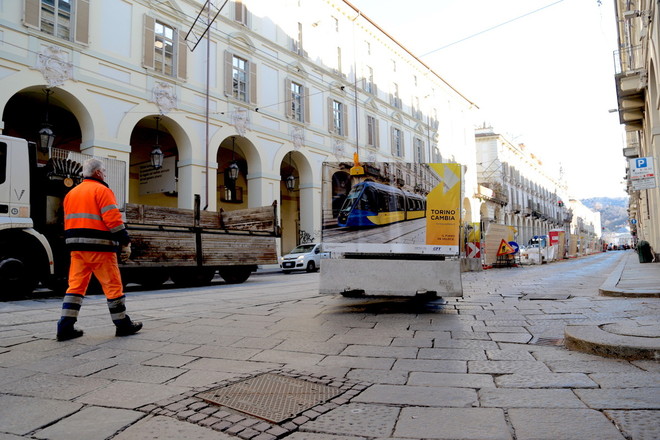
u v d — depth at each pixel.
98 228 4.48
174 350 4.02
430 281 6.25
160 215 11.64
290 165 25.62
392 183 6.70
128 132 16.55
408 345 4.18
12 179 8.06
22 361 3.65
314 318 5.65
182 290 10.87
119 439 2.21
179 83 18.38
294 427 2.33
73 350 4.01
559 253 32.44
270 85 22.67
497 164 50.56
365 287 6.38
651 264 17.12
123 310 4.63
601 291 7.67
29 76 13.95
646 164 12.04
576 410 2.44
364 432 2.26
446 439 2.15
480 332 4.72
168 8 18.17
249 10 21.73
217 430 2.30
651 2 11.16
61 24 14.94
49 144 13.98
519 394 2.75
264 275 18.70
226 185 25.11
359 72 29.53
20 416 2.51
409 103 35.22
